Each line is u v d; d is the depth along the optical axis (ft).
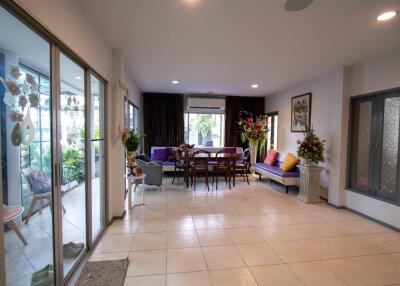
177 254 7.93
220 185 18.33
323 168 13.73
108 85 9.99
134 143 12.16
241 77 15.42
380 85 10.91
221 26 8.08
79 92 7.61
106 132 9.98
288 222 10.88
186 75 15.03
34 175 5.68
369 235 9.59
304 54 10.82
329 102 14.24
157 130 22.18
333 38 8.98
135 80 16.83
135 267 7.15
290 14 7.20
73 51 6.32
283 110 19.98
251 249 8.31
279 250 8.27
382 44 9.51
